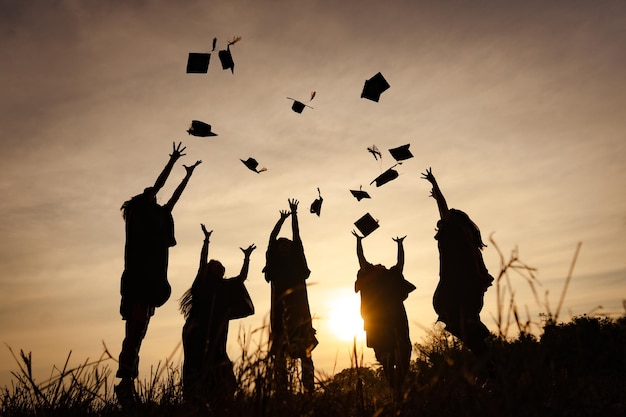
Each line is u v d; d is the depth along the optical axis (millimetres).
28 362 3098
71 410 3135
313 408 2881
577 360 2365
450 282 6332
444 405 2701
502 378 2369
